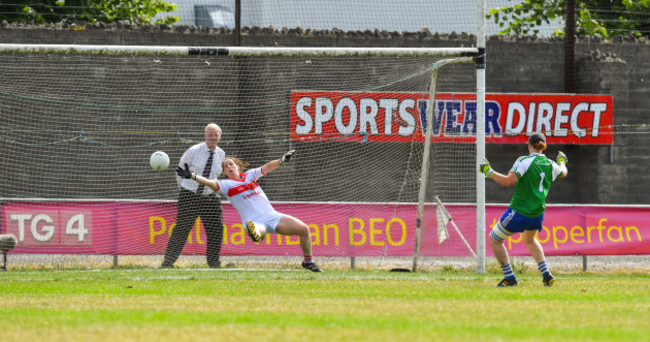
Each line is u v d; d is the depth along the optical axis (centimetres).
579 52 7325
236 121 6456
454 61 4612
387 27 7012
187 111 6378
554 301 3020
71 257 4841
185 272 4484
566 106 6975
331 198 6488
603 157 7062
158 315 2556
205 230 4862
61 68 6206
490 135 6906
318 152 6506
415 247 4869
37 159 6134
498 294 3288
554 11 9625
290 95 6500
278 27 6925
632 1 8850
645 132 7094
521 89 7169
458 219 5066
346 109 6444
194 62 6412
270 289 3484
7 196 6075
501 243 3741
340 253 5000
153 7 9025
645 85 7156
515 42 7156
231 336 2117
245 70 6475
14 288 3522
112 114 6275
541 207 3669
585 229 5122
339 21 6969
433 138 5412
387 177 6481
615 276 4697
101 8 8569
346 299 3066
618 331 2241
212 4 7806
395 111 6438
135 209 4891
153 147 6319
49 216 4822
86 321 2419
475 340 2067
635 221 5166
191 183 4781
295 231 4212
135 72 6319
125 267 4847
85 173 6209
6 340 2052
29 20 7612
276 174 6431
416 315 2566
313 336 2119
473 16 7044
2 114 6109
